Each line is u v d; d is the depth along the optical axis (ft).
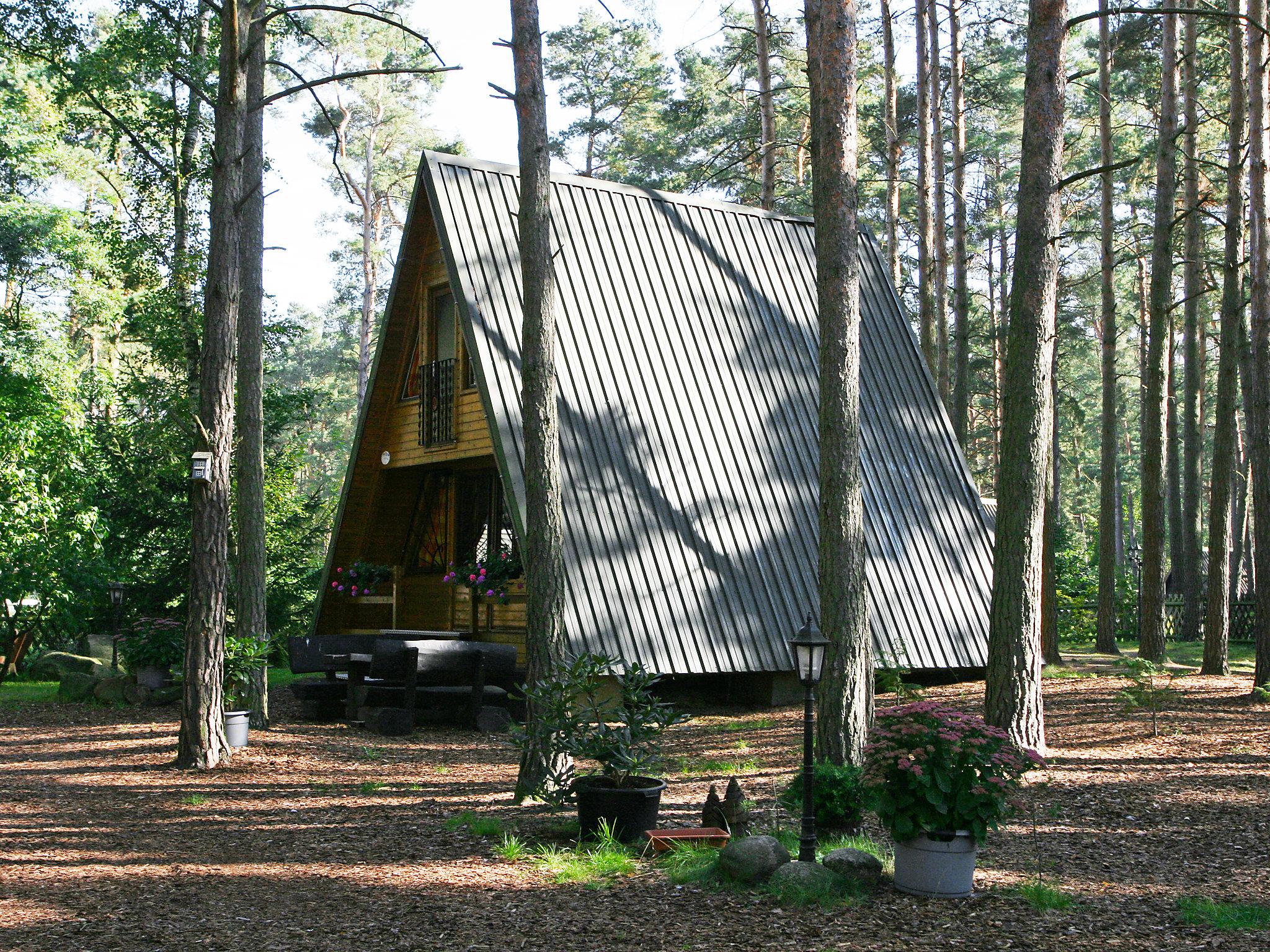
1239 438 137.28
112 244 77.51
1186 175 74.74
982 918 19.80
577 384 51.08
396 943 19.03
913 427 59.06
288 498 79.87
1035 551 35.37
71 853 25.63
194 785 34.17
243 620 46.37
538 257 33.04
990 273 131.23
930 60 92.58
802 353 57.67
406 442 59.98
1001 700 35.27
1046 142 34.99
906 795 21.25
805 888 20.76
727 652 48.39
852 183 32.48
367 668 48.26
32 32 71.10
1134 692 41.88
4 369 69.82
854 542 31.14
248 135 47.57
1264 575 48.83
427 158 53.01
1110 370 73.82
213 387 37.32
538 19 33.53
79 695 53.88
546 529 32.22
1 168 89.04
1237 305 59.00
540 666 31.78
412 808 30.78
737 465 52.90
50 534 65.10
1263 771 32.76
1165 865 23.58
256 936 19.47
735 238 59.77
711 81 112.57
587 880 22.71
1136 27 83.66
